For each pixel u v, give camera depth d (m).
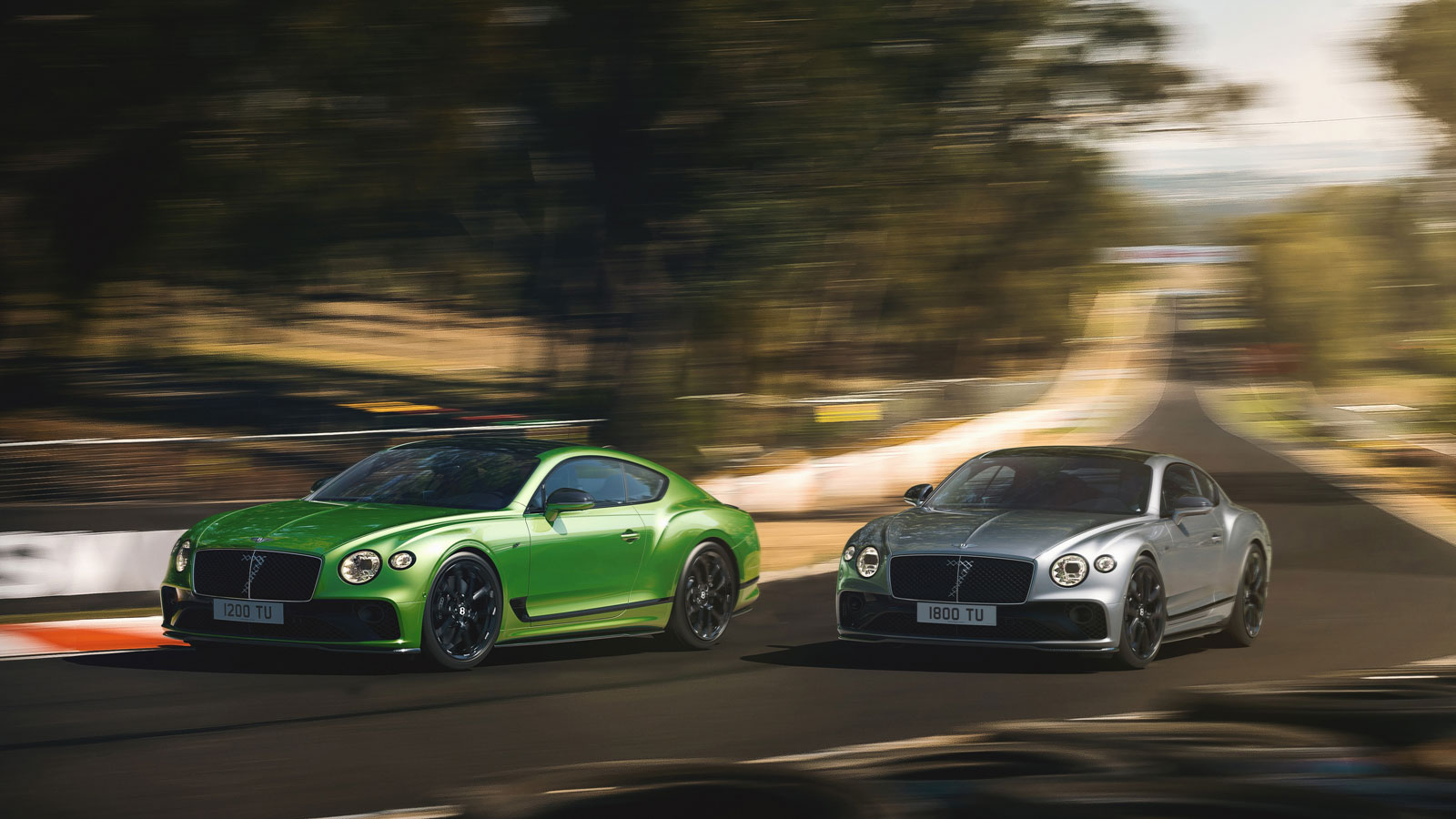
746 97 18.09
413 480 8.76
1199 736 6.08
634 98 18.06
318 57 17.16
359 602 7.61
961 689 7.70
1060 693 7.59
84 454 13.80
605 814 4.66
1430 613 11.05
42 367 24.11
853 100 18.98
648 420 19.08
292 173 17.92
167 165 18.03
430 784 5.36
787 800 4.84
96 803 5.04
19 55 16.58
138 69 17.00
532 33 17.59
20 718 6.56
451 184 18.75
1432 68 31.86
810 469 18.47
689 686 7.73
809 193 19.11
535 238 19.89
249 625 7.74
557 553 8.41
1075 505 9.00
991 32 20.72
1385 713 6.57
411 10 17.16
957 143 21.25
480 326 21.62
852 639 8.62
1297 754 5.62
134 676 7.66
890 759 5.70
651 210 18.59
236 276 19.58
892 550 8.50
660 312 19.19
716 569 9.38
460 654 7.98
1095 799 4.82
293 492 14.79
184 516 13.23
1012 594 8.15
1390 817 4.59
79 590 10.69
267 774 5.50
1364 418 39.44
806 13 18.25
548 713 6.86
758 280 19.09
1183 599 8.80
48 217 18.64
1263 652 9.17
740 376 21.22
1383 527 17.34
